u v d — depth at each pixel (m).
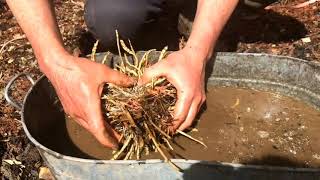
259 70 0.75
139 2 0.79
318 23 1.04
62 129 0.69
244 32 1.01
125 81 0.64
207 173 0.57
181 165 0.57
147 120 0.64
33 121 0.65
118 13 0.79
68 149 0.66
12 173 0.74
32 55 0.97
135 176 0.59
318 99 0.72
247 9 0.92
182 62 0.63
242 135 0.68
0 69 0.94
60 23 1.07
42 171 0.74
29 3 0.63
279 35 1.00
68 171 0.60
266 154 0.66
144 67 0.70
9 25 1.08
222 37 0.93
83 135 0.68
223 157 0.65
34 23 0.62
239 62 0.75
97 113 0.59
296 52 0.95
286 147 0.67
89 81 0.59
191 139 0.67
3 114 0.84
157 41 0.95
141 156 0.64
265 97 0.75
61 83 0.60
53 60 0.61
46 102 0.69
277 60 0.74
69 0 1.16
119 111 0.64
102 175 0.59
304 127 0.70
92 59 0.71
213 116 0.71
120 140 0.63
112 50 0.87
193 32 0.65
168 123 0.64
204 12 0.66
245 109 0.73
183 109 0.62
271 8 1.08
